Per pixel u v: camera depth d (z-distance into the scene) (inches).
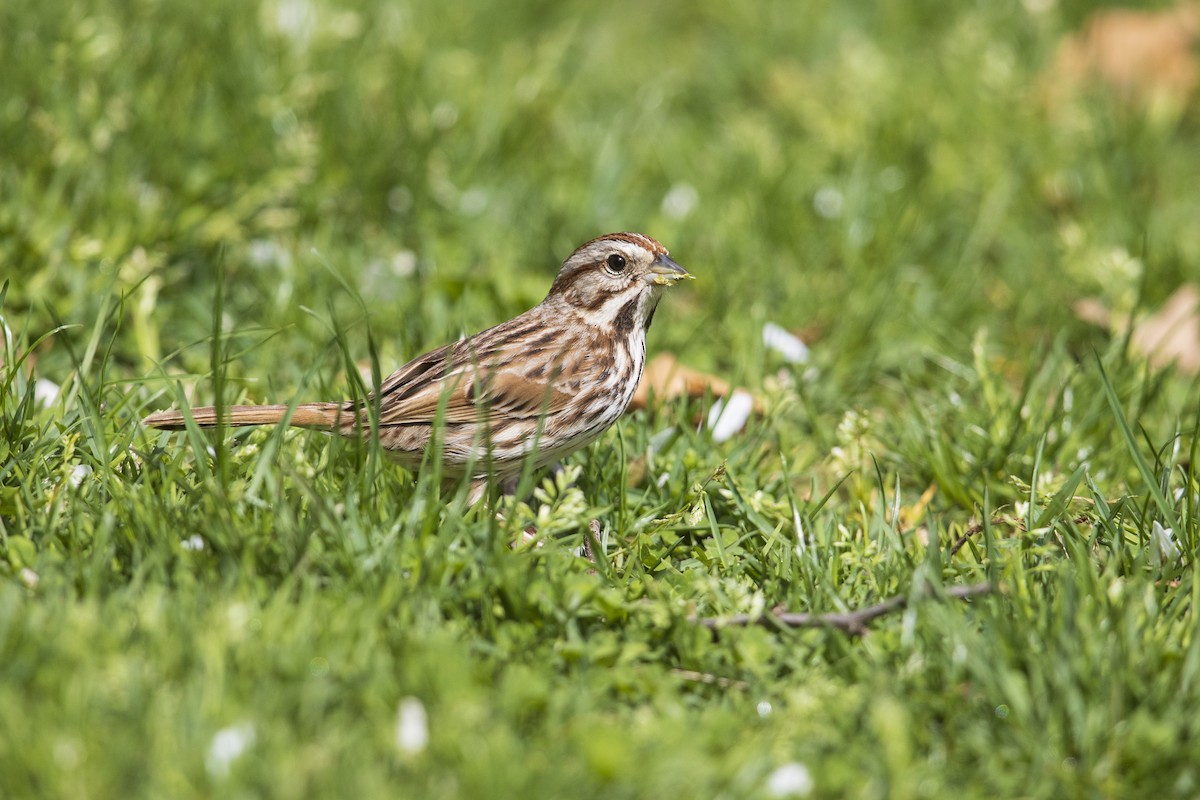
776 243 538.0
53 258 435.8
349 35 571.2
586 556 327.9
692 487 350.9
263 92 533.6
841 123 622.8
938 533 332.5
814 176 591.2
